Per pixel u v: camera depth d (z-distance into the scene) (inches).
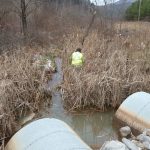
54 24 1184.2
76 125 385.4
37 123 266.2
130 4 1587.1
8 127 344.2
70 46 733.9
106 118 402.0
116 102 426.0
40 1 1115.3
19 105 387.9
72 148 231.0
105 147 281.9
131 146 295.0
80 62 517.7
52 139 242.8
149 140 303.4
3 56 540.1
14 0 977.5
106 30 971.3
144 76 461.4
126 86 438.0
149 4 1537.9
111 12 1157.7
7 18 933.2
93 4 1165.1
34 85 458.0
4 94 362.6
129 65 479.2
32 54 606.9
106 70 466.6
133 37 834.8
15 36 763.4
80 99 422.6
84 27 1077.1
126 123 354.0
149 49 648.4
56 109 426.6
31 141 247.3
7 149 263.4
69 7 1523.1
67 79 459.2
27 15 965.2
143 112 340.2
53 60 682.8
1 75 420.5
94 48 647.8
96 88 423.8
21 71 450.6
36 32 966.4
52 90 479.2
